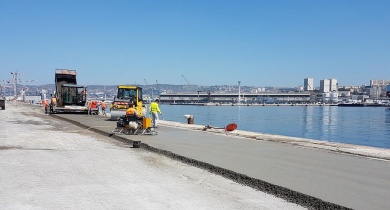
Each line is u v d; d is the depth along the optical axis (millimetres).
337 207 6180
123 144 14758
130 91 28156
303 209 6410
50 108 38781
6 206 6000
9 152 11641
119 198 6668
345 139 47000
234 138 16453
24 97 164625
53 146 13469
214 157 10898
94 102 41688
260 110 181125
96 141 15516
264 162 10156
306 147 13586
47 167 9359
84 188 7320
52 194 6812
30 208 5926
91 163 10125
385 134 54031
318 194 6805
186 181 8242
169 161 10852
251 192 7469
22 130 19719
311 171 8961
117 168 9508
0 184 7445
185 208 6188
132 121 18000
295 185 7457
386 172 8945
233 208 6309
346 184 7633
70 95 38781
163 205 6316
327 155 11594
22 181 7750
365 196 6730
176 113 131625
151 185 7742
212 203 6562
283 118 102688
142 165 10047
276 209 6348
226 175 8906
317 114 133125
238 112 151000
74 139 16016
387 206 6148
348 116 117188
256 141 15383
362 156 11508
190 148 12852
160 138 16109
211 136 17250
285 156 11297
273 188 7465
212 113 137500
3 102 54375
